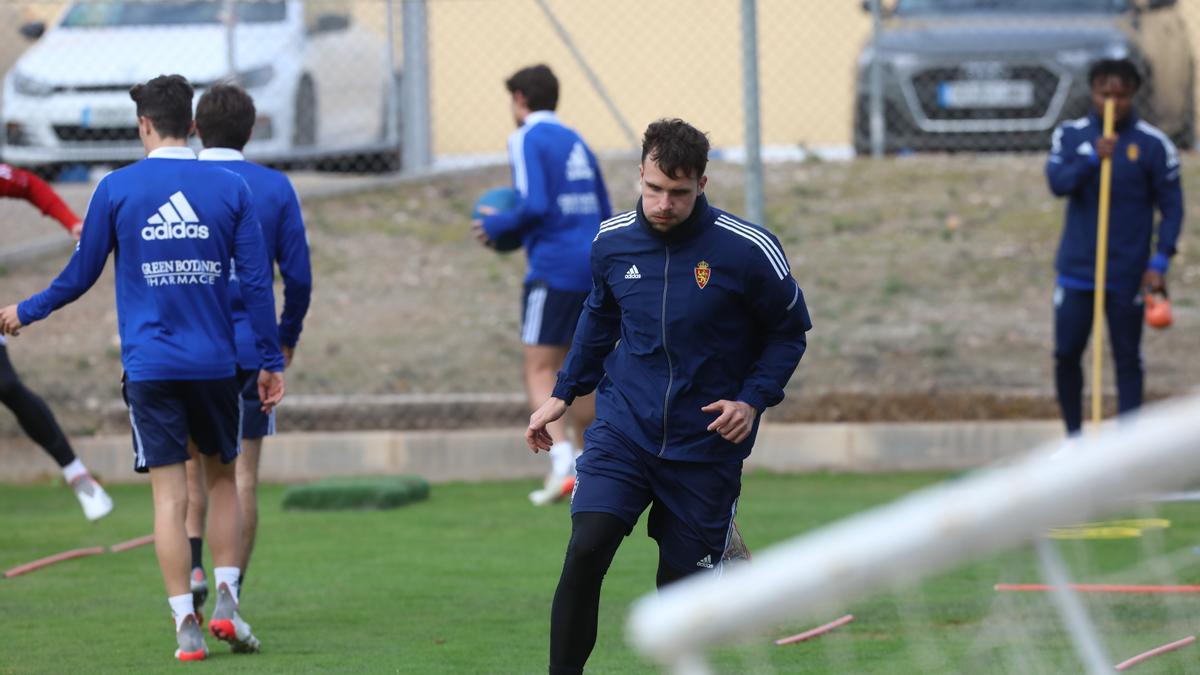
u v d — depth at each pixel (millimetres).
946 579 16656
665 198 14180
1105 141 27812
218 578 18016
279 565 23953
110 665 17391
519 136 27969
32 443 33125
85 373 35438
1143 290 28406
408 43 44500
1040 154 44938
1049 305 38000
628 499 14609
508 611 20500
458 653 17969
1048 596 12125
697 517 14680
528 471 32844
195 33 42938
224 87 20312
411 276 39875
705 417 14617
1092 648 11055
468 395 34719
